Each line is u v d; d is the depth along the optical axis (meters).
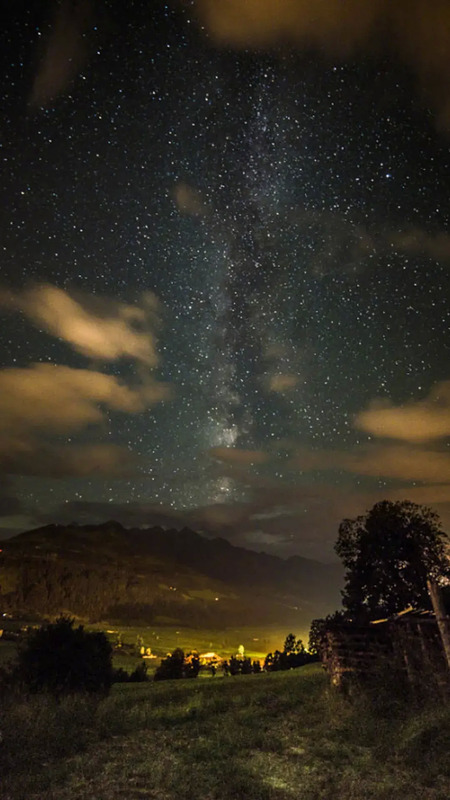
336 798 7.83
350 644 16.64
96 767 8.97
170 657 38.09
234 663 40.66
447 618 13.18
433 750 9.58
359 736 11.09
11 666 15.73
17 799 7.52
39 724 10.70
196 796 7.85
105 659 16.36
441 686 12.73
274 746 10.59
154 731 11.74
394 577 25.83
